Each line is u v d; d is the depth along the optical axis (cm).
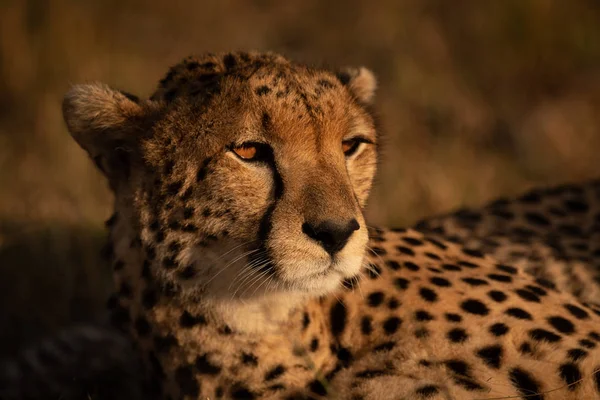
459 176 1409
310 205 718
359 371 778
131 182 768
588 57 1712
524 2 1744
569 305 810
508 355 769
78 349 1041
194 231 741
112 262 813
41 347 1052
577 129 1577
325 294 762
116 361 1013
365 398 749
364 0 1923
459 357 771
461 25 1795
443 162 1452
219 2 1936
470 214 1005
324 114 742
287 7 1962
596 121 1595
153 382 812
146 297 779
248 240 739
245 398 763
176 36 1850
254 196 734
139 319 795
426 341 775
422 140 1532
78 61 1630
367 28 1862
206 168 736
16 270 1202
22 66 1599
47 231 1236
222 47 1834
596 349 752
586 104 1638
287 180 730
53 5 1655
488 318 781
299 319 771
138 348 815
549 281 908
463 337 775
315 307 789
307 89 752
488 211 1005
